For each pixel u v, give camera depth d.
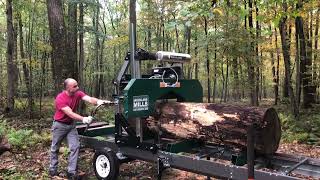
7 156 7.88
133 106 5.77
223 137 5.64
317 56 15.97
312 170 5.16
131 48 6.12
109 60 38.53
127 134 6.40
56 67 11.05
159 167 5.86
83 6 24.77
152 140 6.62
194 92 6.77
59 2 11.06
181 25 6.66
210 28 17.12
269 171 4.91
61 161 7.55
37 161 7.52
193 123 5.92
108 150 6.45
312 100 16.42
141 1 27.16
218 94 33.56
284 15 8.48
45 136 9.55
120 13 37.44
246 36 13.38
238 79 14.50
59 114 6.60
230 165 4.97
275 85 22.02
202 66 19.53
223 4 6.77
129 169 7.18
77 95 6.70
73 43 20.98
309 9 10.80
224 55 14.05
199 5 6.62
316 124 11.37
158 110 6.35
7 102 16.02
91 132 7.63
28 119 14.34
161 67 6.61
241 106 5.71
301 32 15.21
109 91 36.16
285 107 16.62
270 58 19.69
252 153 4.47
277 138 5.70
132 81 5.79
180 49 28.30
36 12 20.27
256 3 8.08
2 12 26.00
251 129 4.46
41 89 16.39
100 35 23.38
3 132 9.05
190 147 6.20
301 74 16.28
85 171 7.03
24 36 28.56
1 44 24.78
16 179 6.28
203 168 5.28
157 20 24.33
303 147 9.54
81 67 29.81
